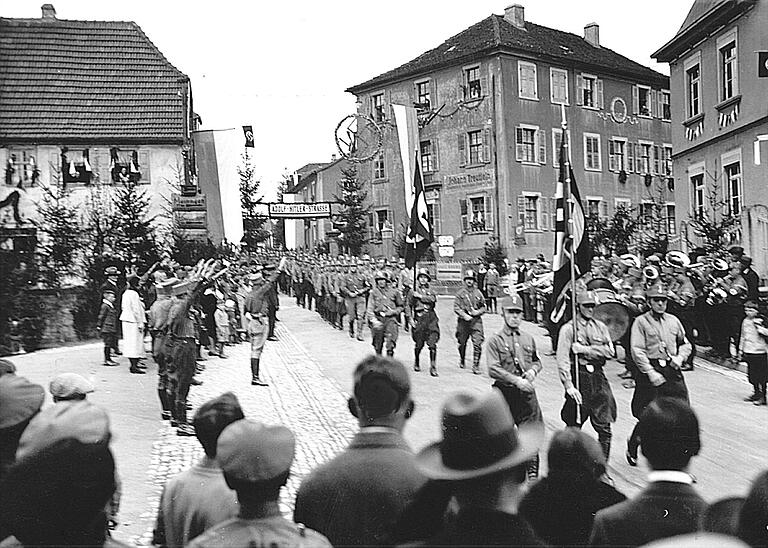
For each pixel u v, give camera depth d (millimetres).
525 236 41844
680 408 3350
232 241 19859
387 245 45781
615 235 33906
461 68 43344
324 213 46125
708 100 23953
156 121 33562
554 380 14883
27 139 32281
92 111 33531
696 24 23297
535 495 3416
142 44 36000
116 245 23312
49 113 32969
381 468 3293
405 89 46031
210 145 19578
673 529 3123
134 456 9242
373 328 16766
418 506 2793
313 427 10984
